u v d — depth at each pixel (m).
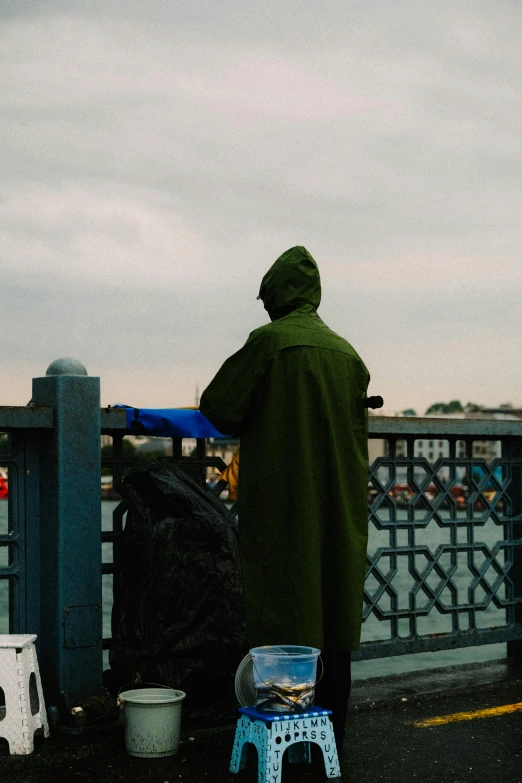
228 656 3.82
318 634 3.35
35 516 4.05
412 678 5.03
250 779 3.40
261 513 3.45
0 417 3.84
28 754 3.59
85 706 3.83
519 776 3.52
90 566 4.00
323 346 3.52
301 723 3.28
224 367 3.56
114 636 3.94
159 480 3.88
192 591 3.78
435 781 3.44
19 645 3.60
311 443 3.44
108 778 3.40
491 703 4.57
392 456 5.04
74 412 4.00
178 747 3.71
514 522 5.55
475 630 5.28
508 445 5.54
